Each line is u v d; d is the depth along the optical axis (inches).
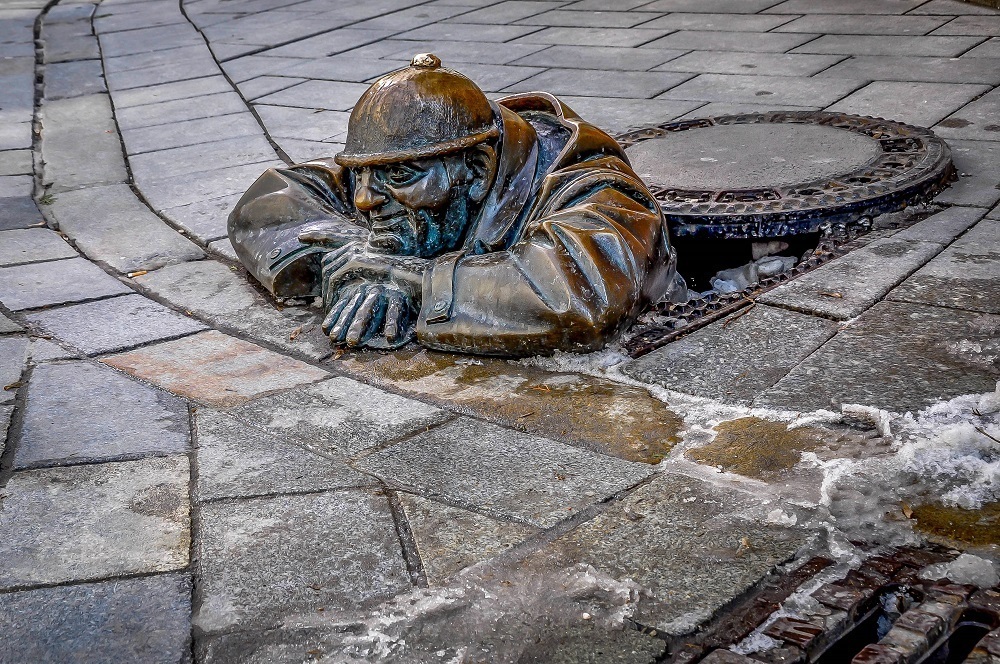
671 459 120.8
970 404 124.2
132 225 228.1
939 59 290.2
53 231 226.8
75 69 387.2
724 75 297.0
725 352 145.3
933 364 135.4
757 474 115.8
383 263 160.7
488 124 154.6
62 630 98.1
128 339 167.8
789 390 133.0
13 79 373.1
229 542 110.4
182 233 222.4
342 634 95.7
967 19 331.9
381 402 141.3
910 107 251.3
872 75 281.4
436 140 150.7
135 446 131.8
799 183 195.6
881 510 107.2
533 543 106.7
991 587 94.2
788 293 161.3
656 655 89.8
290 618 98.3
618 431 128.3
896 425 121.7
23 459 129.6
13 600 102.7
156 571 106.3
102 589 103.8
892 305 153.7
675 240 190.4
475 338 150.3
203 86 349.4
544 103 177.2
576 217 151.5
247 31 430.3
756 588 97.4
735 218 184.9
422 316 153.6
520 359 150.6
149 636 96.7
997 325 144.3
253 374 152.8
